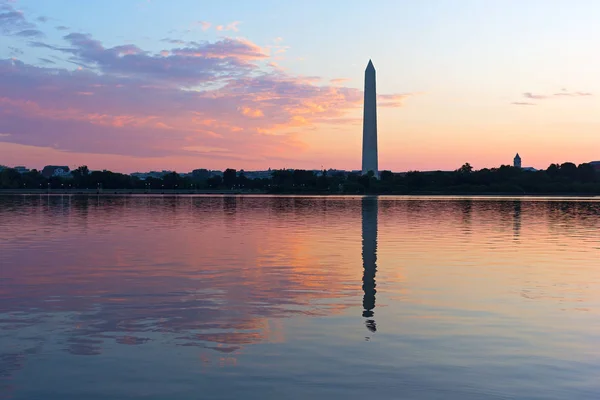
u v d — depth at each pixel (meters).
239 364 12.95
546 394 11.33
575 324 16.56
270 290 21.59
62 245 37.28
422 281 23.80
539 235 46.25
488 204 123.19
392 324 16.47
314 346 14.30
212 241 40.44
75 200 146.75
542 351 13.99
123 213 80.44
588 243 39.91
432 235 45.84
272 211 88.44
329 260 30.28
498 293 21.19
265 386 11.66
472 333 15.56
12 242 39.16
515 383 11.88
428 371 12.55
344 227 54.47
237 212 84.88
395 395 11.24
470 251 34.78
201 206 108.94
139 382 11.87
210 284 22.83
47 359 13.24
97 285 22.50
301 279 24.14
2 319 16.86
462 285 22.86
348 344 14.48
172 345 14.35
